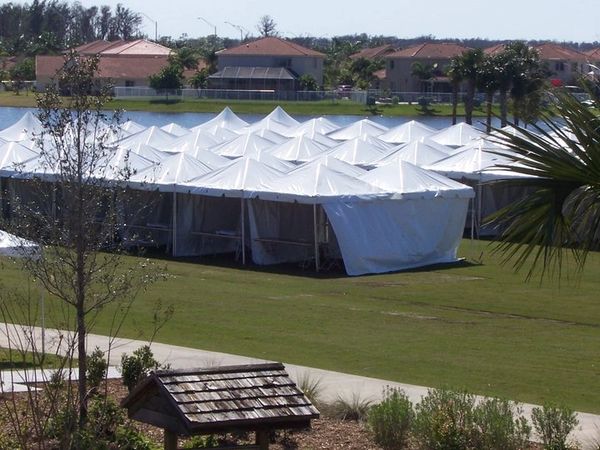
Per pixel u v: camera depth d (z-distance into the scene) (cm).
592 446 1550
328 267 4278
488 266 4297
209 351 2409
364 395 1933
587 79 1205
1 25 19775
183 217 4678
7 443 1425
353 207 4181
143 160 4694
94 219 1678
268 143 6750
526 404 1925
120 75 14900
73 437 1381
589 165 1157
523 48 8806
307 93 14812
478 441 1492
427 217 4331
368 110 13950
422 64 15450
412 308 3278
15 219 1972
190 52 16875
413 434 1548
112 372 2091
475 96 12638
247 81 15300
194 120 12238
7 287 2983
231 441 1559
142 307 3105
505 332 2880
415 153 5825
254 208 4459
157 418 1265
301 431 1656
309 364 2314
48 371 1984
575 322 3075
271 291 3597
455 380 2191
